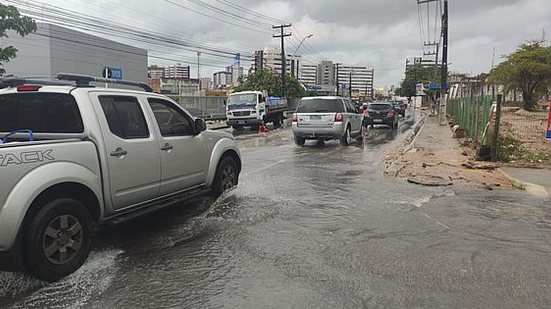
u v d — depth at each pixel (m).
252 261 4.94
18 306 3.91
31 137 4.90
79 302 3.99
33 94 5.23
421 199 7.88
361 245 5.43
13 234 4.02
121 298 4.08
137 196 5.59
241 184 9.18
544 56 45.31
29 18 15.98
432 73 94.56
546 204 7.56
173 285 4.35
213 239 5.70
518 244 5.50
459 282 4.37
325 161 12.78
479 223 6.40
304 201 7.70
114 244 5.53
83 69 43.44
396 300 3.99
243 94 29.20
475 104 16.38
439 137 20.22
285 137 21.94
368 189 8.73
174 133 6.46
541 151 13.65
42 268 4.27
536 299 4.01
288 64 88.38
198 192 7.02
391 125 27.19
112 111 5.35
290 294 4.13
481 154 12.25
